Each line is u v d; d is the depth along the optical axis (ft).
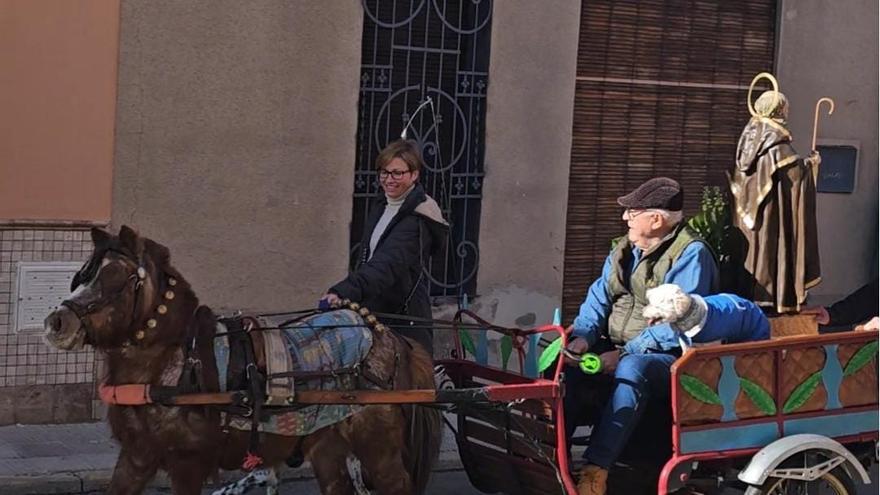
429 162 29.55
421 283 21.06
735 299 19.36
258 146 27.07
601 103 31.86
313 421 17.24
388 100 28.94
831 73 34.30
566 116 30.83
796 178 21.79
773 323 21.79
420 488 18.66
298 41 27.27
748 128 22.16
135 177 25.88
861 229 35.06
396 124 29.17
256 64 26.84
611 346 21.11
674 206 19.95
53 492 22.35
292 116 27.40
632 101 32.27
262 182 27.22
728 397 18.58
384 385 17.85
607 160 32.09
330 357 17.33
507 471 19.85
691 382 18.24
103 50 25.27
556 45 30.45
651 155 32.71
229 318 17.06
